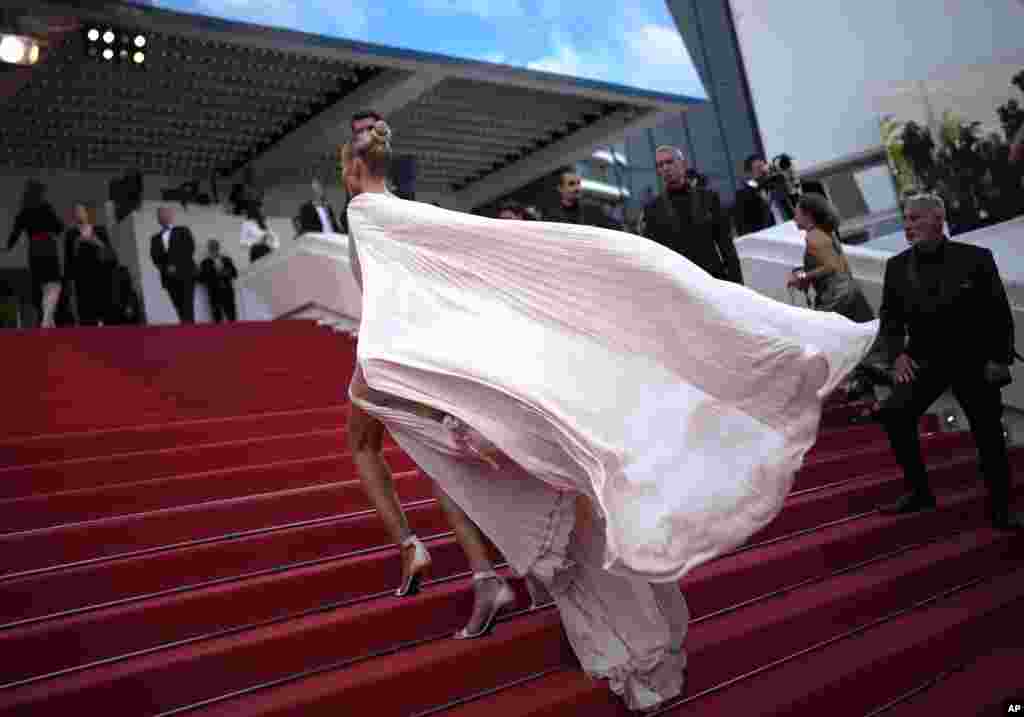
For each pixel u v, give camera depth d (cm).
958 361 518
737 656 358
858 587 423
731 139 2302
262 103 1609
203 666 305
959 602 441
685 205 631
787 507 499
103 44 1293
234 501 428
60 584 351
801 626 387
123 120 1573
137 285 1466
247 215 1411
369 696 298
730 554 452
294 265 1027
